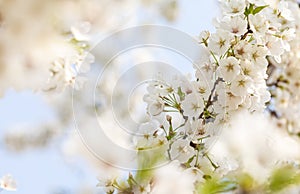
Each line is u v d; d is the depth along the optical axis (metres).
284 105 1.60
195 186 1.28
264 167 1.30
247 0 1.42
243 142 1.34
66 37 1.15
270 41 1.41
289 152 1.34
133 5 1.13
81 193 1.41
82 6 1.09
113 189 1.29
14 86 1.13
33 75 1.12
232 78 1.37
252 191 1.25
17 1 1.07
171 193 1.25
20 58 1.10
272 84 1.62
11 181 1.42
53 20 1.09
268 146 1.34
